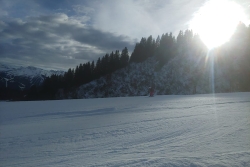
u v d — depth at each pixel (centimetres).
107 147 788
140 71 7700
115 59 7988
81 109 2033
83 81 7588
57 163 647
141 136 923
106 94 6719
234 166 530
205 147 713
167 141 825
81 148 792
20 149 815
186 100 2725
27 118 1641
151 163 561
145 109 1883
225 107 1877
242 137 830
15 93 7819
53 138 956
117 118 1439
